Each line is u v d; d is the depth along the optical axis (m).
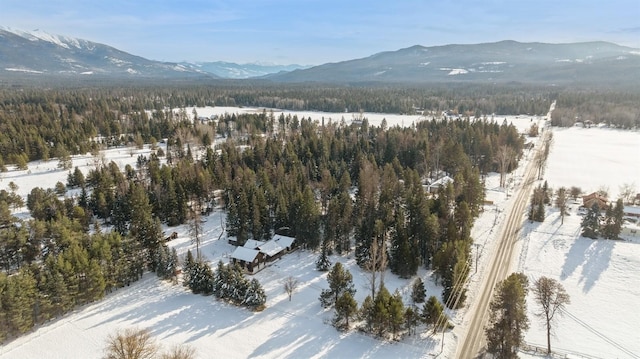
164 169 115.75
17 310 56.03
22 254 76.69
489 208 104.25
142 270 73.88
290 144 142.25
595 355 52.09
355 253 78.88
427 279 71.44
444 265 66.56
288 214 87.50
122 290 69.31
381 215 81.69
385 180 101.81
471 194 92.81
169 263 72.44
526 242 84.00
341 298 57.16
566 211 99.88
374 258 62.19
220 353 53.03
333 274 62.12
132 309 63.75
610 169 144.88
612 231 83.44
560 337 55.50
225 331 57.75
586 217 86.00
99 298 65.50
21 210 103.31
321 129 191.25
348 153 138.75
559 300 54.84
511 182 128.00
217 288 66.31
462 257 65.31
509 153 136.88
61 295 60.78
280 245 81.19
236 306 64.12
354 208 89.12
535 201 101.25
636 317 60.12
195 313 62.44
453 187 95.50
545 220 95.50
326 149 138.88
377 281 69.94
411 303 62.84
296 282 68.38
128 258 71.56
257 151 135.00
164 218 98.00
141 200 90.38
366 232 75.12
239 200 89.44
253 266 73.56
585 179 132.25
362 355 52.00
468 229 77.75
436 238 74.69
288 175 111.69
